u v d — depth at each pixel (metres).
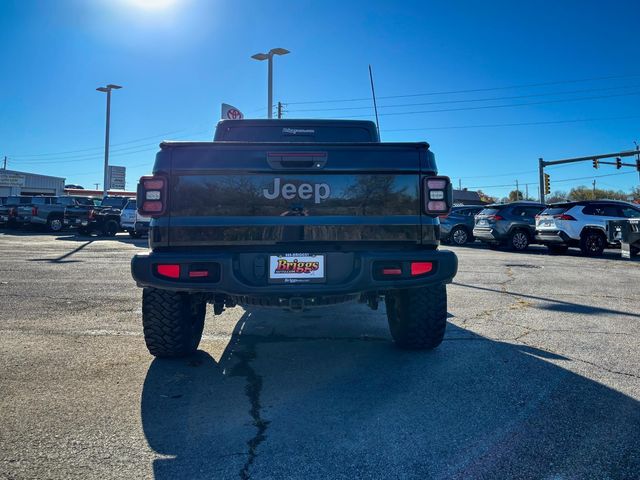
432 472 1.97
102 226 20.02
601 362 3.43
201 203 2.98
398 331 3.76
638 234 10.94
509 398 2.76
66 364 3.34
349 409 2.62
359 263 3.02
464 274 8.53
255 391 2.90
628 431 2.34
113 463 2.03
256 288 2.91
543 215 12.76
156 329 3.30
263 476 1.94
